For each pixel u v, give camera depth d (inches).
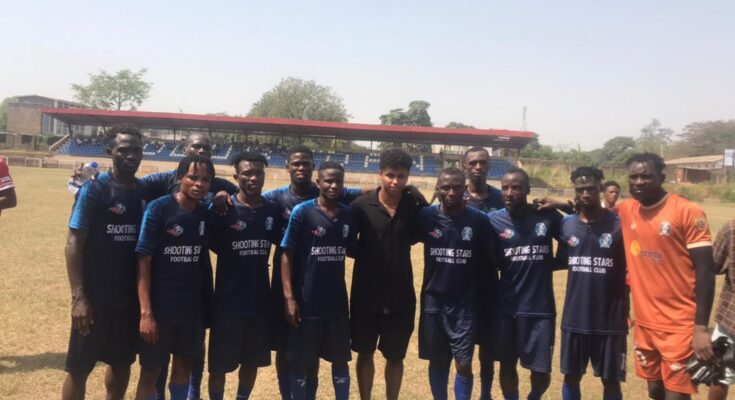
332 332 184.9
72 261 161.2
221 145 2087.8
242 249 178.9
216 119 1814.7
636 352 176.1
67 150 1998.0
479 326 195.9
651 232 165.3
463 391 187.0
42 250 455.8
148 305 165.2
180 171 170.7
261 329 182.9
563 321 183.2
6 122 3506.4
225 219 178.9
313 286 181.2
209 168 170.9
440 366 188.7
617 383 179.5
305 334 181.5
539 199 189.9
